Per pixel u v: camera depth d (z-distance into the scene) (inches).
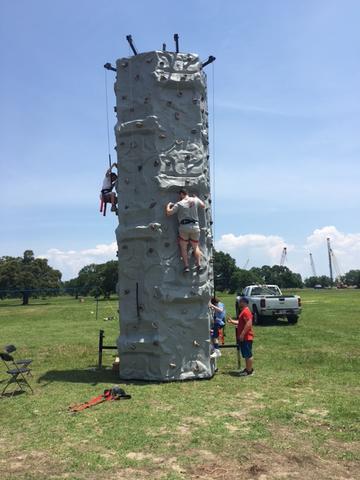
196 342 402.0
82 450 235.3
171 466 213.9
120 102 430.3
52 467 215.6
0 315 1541.6
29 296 3373.5
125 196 421.1
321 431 258.2
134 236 408.2
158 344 393.1
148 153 414.6
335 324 821.9
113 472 208.7
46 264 3585.1
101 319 1183.6
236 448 234.5
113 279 2652.6
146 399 332.2
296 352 527.8
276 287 956.0
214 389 360.8
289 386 366.3
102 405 317.7
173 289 401.4
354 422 272.5
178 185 410.6
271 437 249.6
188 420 281.0
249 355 416.8
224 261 3240.7
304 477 201.0
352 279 5826.8
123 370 407.2
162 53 421.4
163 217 407.8
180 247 406.6
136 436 253.4
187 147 420.8
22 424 281.7
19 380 402.9
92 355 553.6
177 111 420.8
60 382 397.7
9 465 219.5
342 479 199.0
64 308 1818.4
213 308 439.2
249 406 310.3
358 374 408.2
